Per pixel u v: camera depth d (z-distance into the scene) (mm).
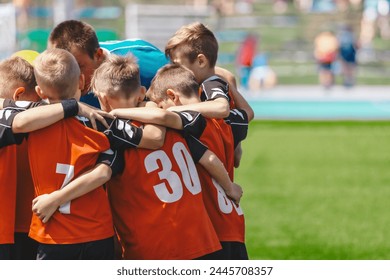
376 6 68438
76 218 11023
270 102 53281
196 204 11578
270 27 66438
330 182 29156
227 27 65938
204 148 11883
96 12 57625
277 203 25469
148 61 13539
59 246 10977
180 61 12953
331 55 59500
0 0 53719
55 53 11438
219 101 12148
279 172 31062
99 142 11141
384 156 35219
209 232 11625
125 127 11258
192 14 53375
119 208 11508
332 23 67250
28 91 11945
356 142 39312
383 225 22562
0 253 11375
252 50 59438
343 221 23000
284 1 68625
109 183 11570
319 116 48656
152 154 11445
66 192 10898
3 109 11195
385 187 28344
